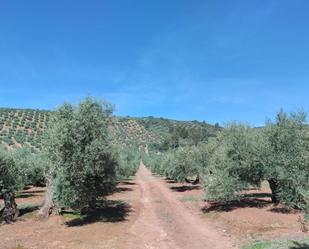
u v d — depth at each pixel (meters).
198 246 17.06
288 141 23.27
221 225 22.09
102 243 17.36
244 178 26.03
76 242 17.52
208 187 26.23
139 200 36.28
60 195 21.47
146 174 97.94
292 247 15.27
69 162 20.94
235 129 27.00
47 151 21.56
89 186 22.89
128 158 72.12
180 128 186.75
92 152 21.22
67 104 22.20
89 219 23.83
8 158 25.14
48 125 22.58
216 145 43.44
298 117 23.75
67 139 20.77
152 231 20.48
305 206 12.42
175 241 18.09
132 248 16.56
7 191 23.72
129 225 22.05
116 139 24.44
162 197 39.41
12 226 21.55
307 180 22.22
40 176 43.38
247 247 16.00
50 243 17.34
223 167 26.28
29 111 158.88
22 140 106.31
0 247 16.66
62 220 23.05
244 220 22.03
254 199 30.31
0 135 111.94
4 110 152.62
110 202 33.22
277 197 24.25
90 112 21.95
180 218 25.30
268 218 21.77
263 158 23.92
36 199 35.78
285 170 22.48
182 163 48.06
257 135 25.67
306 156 22.62
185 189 47.78
